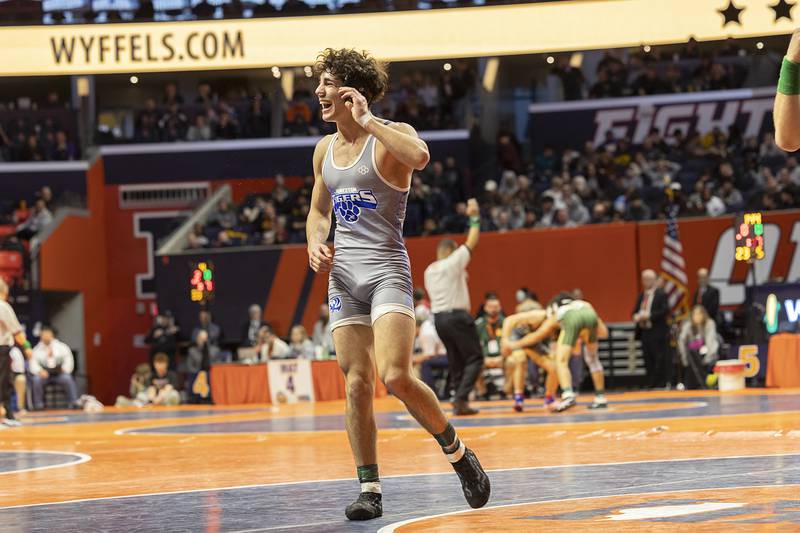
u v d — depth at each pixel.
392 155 8.60
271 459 14.70
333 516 8.48
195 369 42.62
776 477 9.83
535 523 7.50
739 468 10.78
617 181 49.44
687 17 37.03
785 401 24.06
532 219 45.12
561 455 13.37
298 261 46.34
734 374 32.62
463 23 38.12
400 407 30.94
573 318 24.55
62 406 45.91
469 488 8.59
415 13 38.28
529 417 22.56
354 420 8.77
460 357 24.66
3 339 29.36
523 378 26.39
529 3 38.06
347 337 8.94
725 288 41.41
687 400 26.94
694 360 34.56
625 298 41.84
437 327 24.38
